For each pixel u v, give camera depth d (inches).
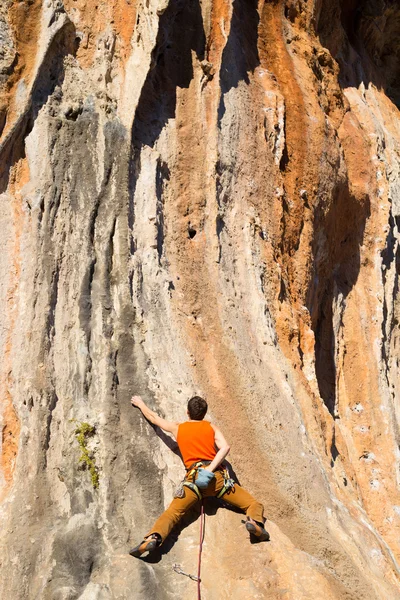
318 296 398.9
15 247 277.0
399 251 473.1
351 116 456.4
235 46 364.8
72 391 252.1
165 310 284.0
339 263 423.5
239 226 331.6
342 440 334.3
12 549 220.7
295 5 414.3
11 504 231.8
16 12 302.7
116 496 234.1
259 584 217.0
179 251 309.0
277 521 248.5
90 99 303.6
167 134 325.7
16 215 282.5
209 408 268.7
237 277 319.9
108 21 325.7
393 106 542.3
